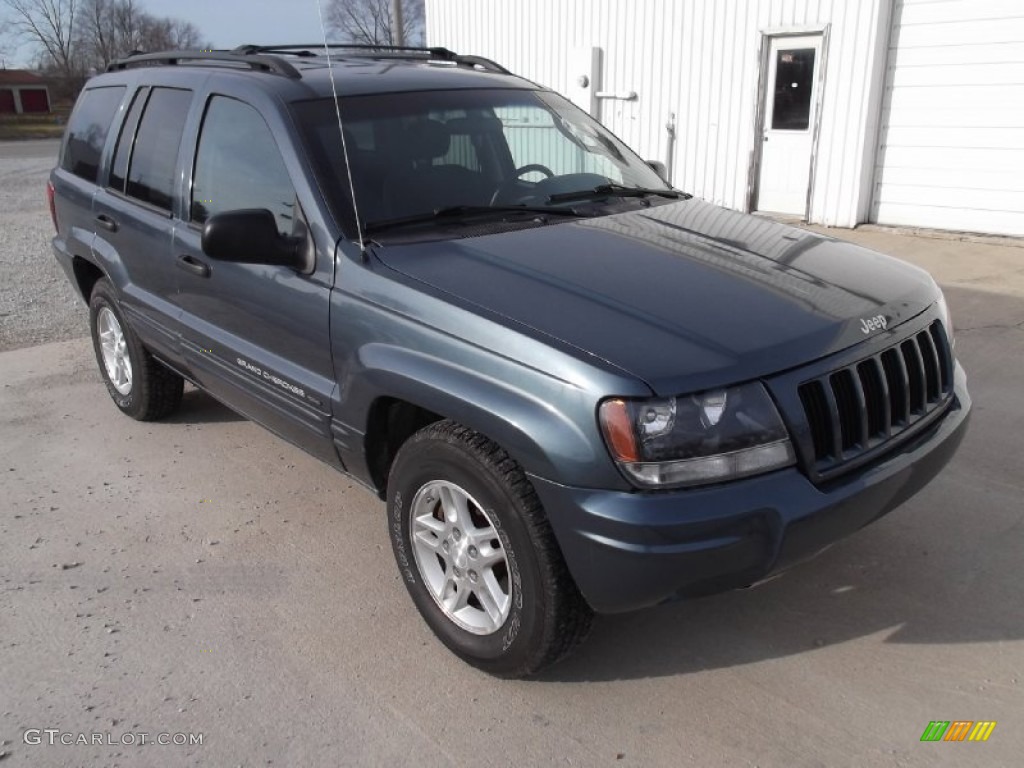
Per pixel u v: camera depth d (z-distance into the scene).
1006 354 5.77
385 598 3.49
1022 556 3.56
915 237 9.64
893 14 9.58
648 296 2.77
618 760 2.62
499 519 2.71
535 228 3.37
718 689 2.91
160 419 5.34
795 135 10.62
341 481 4.50
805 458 2.55
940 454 2.96
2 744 2.77
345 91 3.69
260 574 3.67
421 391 2.84
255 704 2.91
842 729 2.71
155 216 4.33
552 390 2.51
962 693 2.84
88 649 3.22
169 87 4.41
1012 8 8.77
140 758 2.70
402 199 3.41
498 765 2.62
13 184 20.05
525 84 4.36
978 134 9.31
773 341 2.59
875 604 3.30
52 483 4.55
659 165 4.52
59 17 68.88
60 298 8.62
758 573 2.53
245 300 3.69
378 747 2.71
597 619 3.29
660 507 2.39
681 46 11.45
